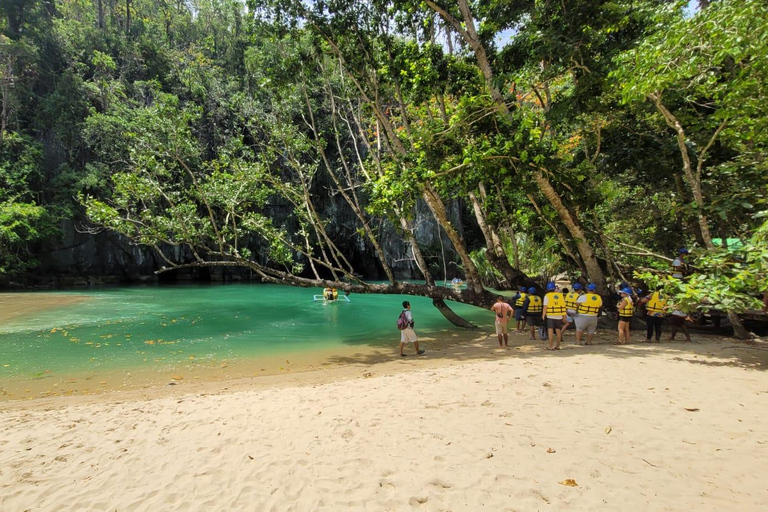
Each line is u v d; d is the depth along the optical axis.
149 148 11.97
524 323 13.27
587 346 9.18
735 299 6.19
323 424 4.59
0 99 29.56
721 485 2.97
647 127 12.06
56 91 30.50
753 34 6.05
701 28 6.47
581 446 3.67
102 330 13.31
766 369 6.30
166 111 12.13
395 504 2.93
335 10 11.82
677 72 6.73
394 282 13.30
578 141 14.23
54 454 4.07
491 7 11.49
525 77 12.00
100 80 32.59
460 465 3.42
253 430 4.54
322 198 37.16
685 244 12.91
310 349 10.91
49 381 7.91
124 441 4.39
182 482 3.43
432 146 10.98
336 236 39.09
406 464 3.50
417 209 38.38
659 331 9.31
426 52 12.62
